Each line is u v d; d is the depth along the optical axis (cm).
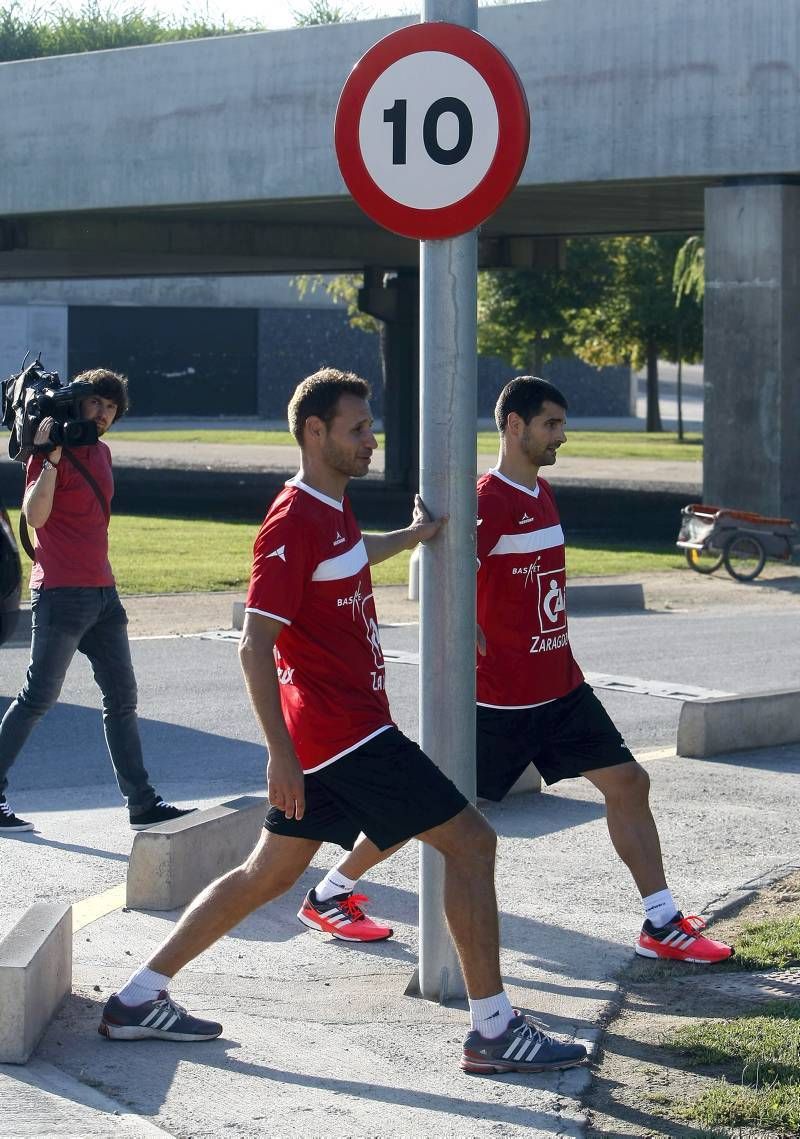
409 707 1970
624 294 9694
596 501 5709
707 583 3406
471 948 837
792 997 971
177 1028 873
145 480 6506
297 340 12662
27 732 1358
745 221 3806
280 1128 761
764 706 1722
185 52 4394
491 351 9906
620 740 1062
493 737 1052
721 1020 926
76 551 1338
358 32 4088
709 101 3694
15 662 2309
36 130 4712
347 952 1065
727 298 3859
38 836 1355
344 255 6097
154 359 12131
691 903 1168
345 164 917
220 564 3581
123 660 1371
